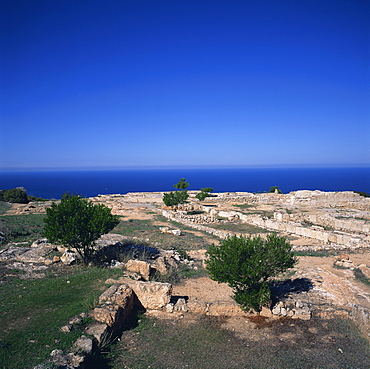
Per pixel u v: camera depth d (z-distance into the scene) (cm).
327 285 1454
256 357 916
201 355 920
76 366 743
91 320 995
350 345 985
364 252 2116
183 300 1256
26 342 838
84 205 1694
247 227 3228
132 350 933
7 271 1562
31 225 2925
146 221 3444
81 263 1725
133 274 1477
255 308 1181
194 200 5244
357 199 4575
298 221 3331
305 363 886
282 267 1213
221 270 1183
